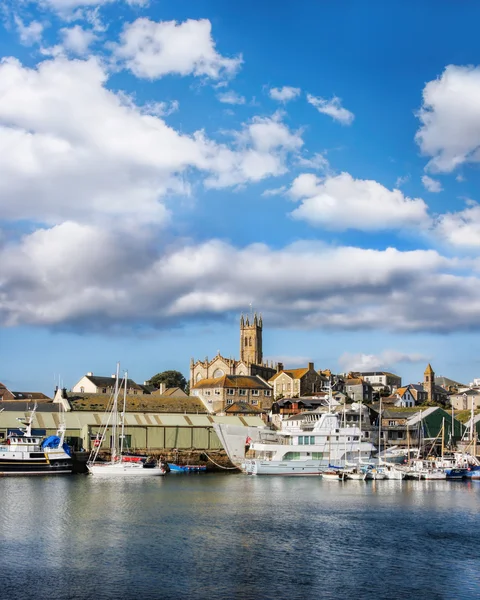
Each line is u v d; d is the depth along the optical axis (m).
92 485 120.12
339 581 58.41
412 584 57.78
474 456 160.88
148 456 152.75
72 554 66.12
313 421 158.25
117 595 53.91
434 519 87.81
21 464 135.75
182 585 56.59
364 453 148.88
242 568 61.88
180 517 86.50
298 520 85.81
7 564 62.41
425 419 187.12
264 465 144.12
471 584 57.91
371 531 79.12
